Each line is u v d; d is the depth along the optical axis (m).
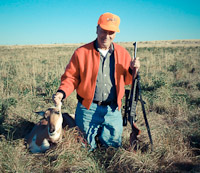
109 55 3.29
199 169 3.13
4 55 26.86
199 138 3.97
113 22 3.03
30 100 6.21
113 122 3.54
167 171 3.17
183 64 13.38
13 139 4.17
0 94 6.60
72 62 3.37
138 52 24.59
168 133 4.01
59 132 3.48
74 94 6.69
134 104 3.36
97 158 3.54
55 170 3.29
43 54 28.03
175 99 6.31
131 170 3.20
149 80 8.45
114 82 3.37
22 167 3.19
